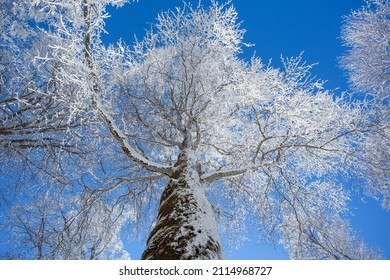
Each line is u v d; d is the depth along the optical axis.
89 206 7.32
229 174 6.24
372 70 12.23
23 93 6.97
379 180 7.01
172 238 3.46
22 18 7.26
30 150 7.41
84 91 5.58
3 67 7.09
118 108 7.57
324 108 6.99
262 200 8.16
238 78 7.17
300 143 7.39
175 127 7.59
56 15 6.34
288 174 7.86
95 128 7.42
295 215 7.68
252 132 7.95
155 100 7.82
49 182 7.53
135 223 8.39
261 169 7.53
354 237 9.70
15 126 6.73
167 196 4.91
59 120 6.95
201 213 4.02
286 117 7.21
